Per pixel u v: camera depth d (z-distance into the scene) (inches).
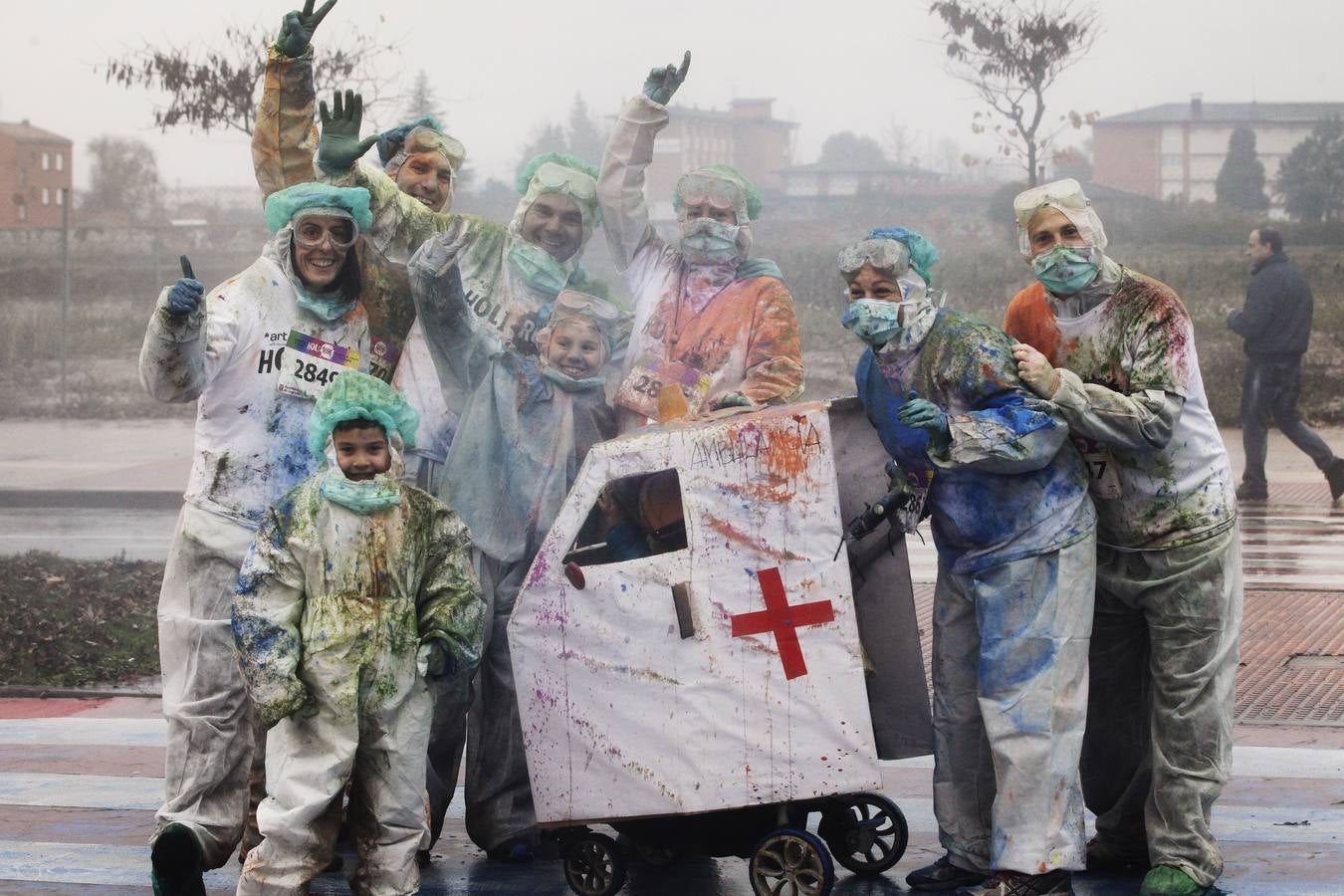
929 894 197.3
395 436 190.5
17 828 234.7
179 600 205.2
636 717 186.2
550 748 190.1
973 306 959.0
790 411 185.5
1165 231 1446.9
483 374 224.5
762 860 186.7
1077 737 183.6
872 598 200.5
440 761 217.6
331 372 212.5
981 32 867.4
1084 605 184.1
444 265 211.9
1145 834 205.2
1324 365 808.3
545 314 236.4
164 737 288.5
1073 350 190.2
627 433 196.1
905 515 188.1
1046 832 181.8
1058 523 182.7
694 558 184.5
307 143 223.6
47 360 965.2
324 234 207.8
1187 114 2935.5
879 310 185.9
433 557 192.2
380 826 187.6
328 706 183.8
